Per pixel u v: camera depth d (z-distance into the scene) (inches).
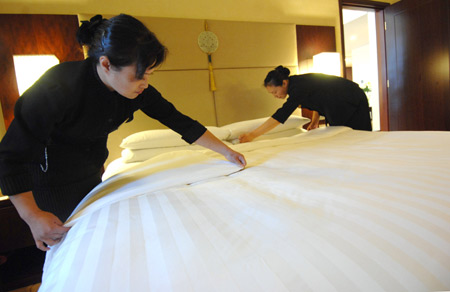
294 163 40.9
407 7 120.9
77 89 28.1
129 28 23.6
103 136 37.1
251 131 73.9
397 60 127.4
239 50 91.5
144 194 31.2
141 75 25.3
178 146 65.7
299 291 12.9
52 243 24.7
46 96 25.5
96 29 26.4
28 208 24.6
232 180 35.2
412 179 26.9
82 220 25.3
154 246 18.1
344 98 74.7
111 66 24.8
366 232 17.2
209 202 26.8
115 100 32.5
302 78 71.2
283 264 14.9
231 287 13.6
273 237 18.0
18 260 61.9
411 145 45.5
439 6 111.0
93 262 16.6
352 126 78.2
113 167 61.2
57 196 33.7
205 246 17.6
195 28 84.4
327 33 108.6
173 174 37.4
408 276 13.4
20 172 24.4
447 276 13.6
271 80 70.3
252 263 15.3
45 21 68.7
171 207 25.7
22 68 59.6
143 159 62.3
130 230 20.9
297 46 102.9
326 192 26.0
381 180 27.9
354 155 42.4
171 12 83.7
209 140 42.8
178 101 83.6
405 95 126.3
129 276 14.9
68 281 15.1
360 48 238.7
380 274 13.6
